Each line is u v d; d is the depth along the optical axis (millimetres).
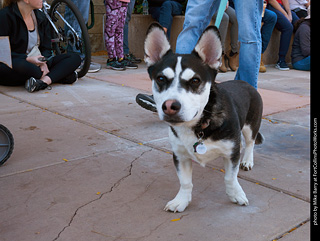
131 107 4863
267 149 3537
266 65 9336
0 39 5199
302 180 2852
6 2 5359
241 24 3627
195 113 2129
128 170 3012
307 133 3998
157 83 2223
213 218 2311
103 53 10258
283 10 8469
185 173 2424
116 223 2242
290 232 2148
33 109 4633
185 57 2225
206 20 3859
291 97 5680
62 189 2672
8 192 2607
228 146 2324
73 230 2160
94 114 4512
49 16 6105
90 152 3369
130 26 9555
